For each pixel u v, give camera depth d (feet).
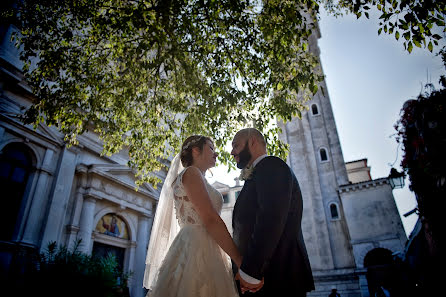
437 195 25.66
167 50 16.25
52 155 35.86
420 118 25.90
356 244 69.26
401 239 66.08
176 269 5.48
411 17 11.69
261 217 5.03
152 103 19.35
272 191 5.21
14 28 33.01
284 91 17.75
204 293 5.16
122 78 19.29
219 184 85.30
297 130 94.48
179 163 8.54
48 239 32.30
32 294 18.21
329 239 75.20
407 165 28.73
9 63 30.99
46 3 17.12
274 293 5.12
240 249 5.64
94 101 19.17
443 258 26.78
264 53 16.97
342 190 76.13
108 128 22.34
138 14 14.14
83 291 18.98
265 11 16.30
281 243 5.56
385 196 71.51
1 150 30.50
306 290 5.41
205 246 5.90
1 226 29.71
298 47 16.87
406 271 43.75
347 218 73.00
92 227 38.34
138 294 42.16
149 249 7.63
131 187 45.03
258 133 6.97
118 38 18.20
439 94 23.36
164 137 20.31
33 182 33.09
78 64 19.12
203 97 16.56
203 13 15.61
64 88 18.94
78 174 38.68
